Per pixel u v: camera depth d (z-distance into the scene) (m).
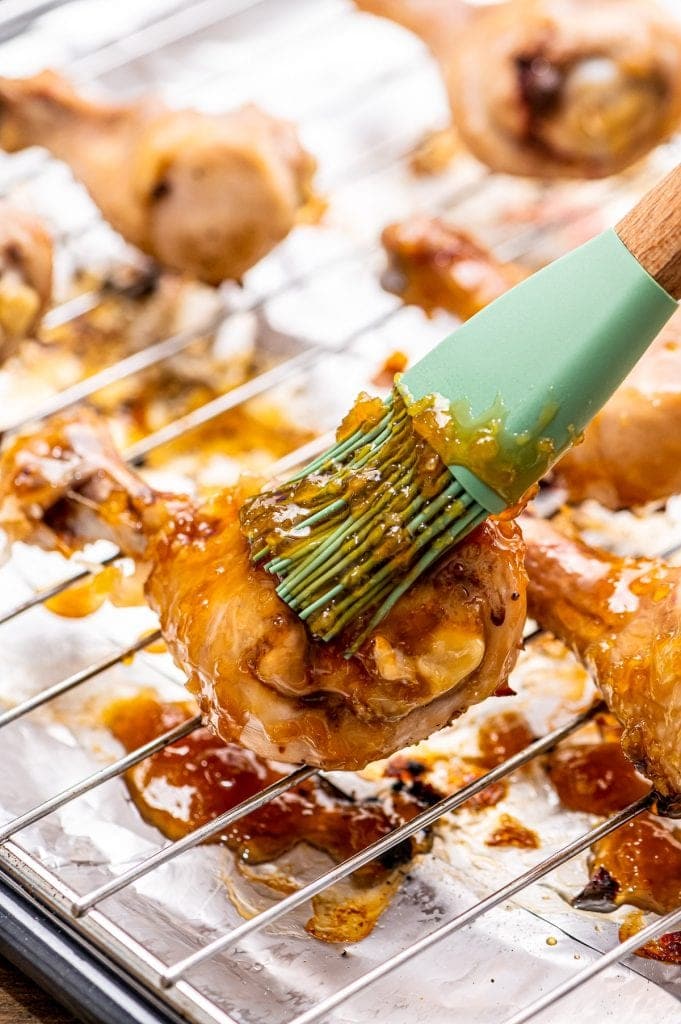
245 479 0.68
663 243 0.61
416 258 0.81
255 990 0.64
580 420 0.62
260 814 0.69
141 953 0.63
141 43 1.02
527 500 0.64
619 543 0.78
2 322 0.79
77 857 0.67
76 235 0.90
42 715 0.72
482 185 0.96
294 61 1.04
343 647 0.64
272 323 0.88
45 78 0.83
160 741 0.68
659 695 0.65
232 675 0.64
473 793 0.67
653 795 0.66
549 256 0.90
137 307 0.88
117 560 0.72
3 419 0.83
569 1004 0.64
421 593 0.64
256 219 0.81
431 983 0.64
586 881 0.67
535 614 0.69
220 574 0.66
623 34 0.80
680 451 0.72
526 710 0.73
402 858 0.68
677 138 0.95
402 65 1.04
